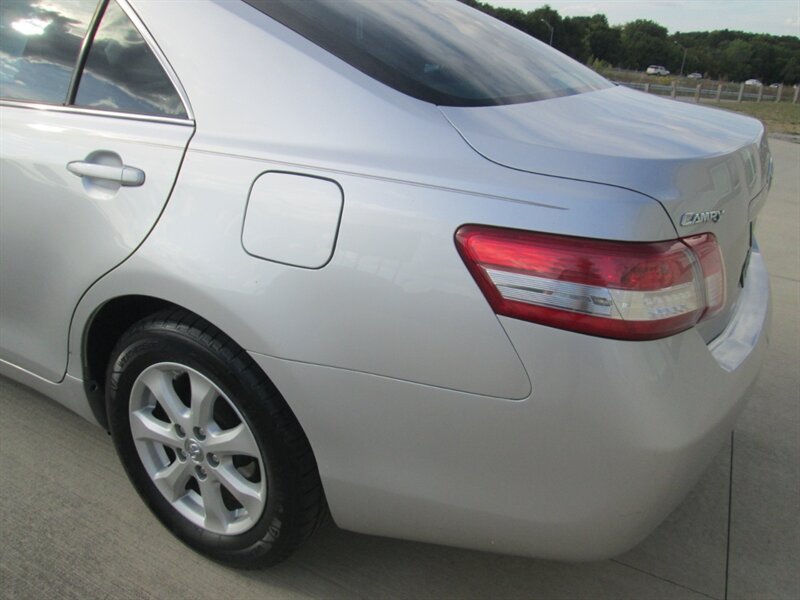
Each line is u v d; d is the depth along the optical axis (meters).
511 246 1.37
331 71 1.64
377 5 2.05
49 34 2.05
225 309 1.60
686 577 2.09
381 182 1.48
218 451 1.81
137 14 1.86
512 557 2.13
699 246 1.45
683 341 1.46
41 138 1.96
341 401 1.56
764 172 2.00
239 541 1.89
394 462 1.58
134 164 1.76
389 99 1.59
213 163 1.65
